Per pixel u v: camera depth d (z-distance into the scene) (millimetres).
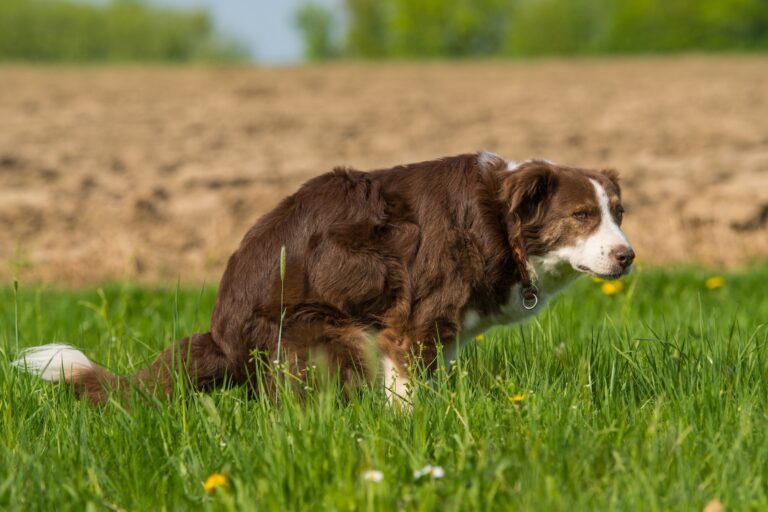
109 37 93000
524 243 7105
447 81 41469
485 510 4707
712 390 6277
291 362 6586
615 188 7461
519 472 5059
